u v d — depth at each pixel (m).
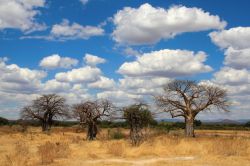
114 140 39.75
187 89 55.31
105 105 50.56
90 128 50.31
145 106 40.22
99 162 21.08
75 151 26.84
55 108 80.19
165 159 22.33
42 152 22.97
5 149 31.55
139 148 25.62
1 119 98.50
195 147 26.31
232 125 101.94
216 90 54.78
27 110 79.69
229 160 21.47
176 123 72.25
